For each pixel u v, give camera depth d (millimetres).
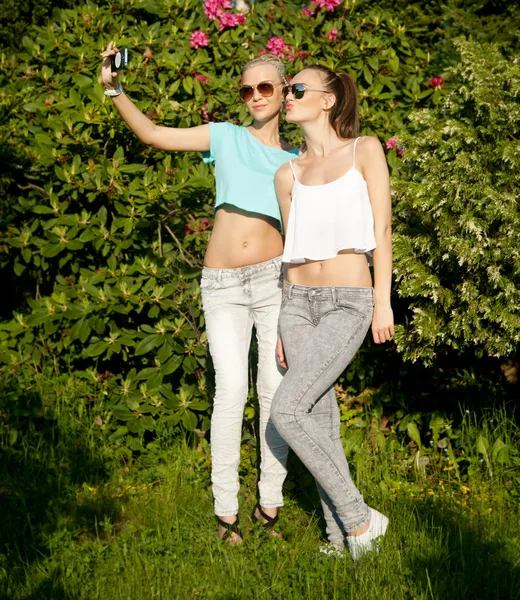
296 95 3281
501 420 4473
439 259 4074
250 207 3482
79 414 4621
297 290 3293
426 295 3998
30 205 5156
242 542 3412
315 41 5473
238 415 3465
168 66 5062
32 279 5707
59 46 5301
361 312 3176
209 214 4828
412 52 5758
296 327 3270
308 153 3400
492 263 3920
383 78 5250
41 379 4836
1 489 4066
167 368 4473
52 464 4258
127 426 4453
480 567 3031
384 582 2977
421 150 4258
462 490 3992
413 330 4121
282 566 3088
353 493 3186
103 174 4637
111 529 3521
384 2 6352
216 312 3533
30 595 2977
